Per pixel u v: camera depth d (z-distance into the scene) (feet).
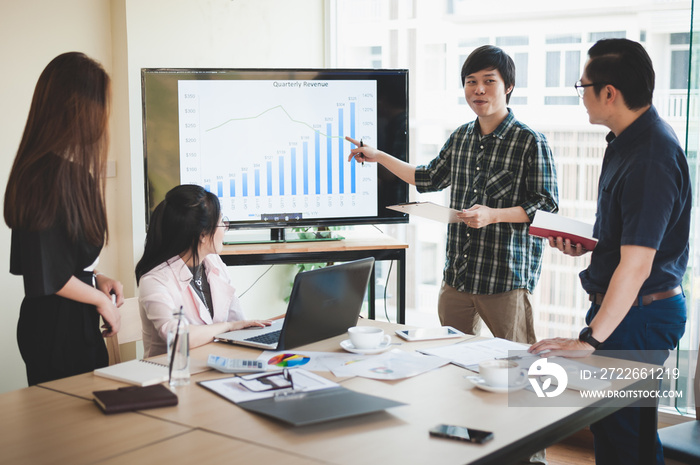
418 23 13.55
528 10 12.23
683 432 8.29
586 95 7.79
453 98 13.25
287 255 11.93
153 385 6.50
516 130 10.43
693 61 10.29
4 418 5.87
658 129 7.48
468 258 10.75
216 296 8.95
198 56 12.96
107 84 7.59
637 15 11.20
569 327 12.31
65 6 11.76
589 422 6.20
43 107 7.33
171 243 8.29
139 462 5.03
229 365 6.98
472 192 10.73
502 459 5.32
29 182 7.17
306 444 5.32
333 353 7.66
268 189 12.23
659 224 7.20
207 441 5.38
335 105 12.30
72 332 7.65
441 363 7.30
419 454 5.17
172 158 11.84
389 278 14.37
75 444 5.34
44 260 7.23
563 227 7.81
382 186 12.58
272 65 13.99
